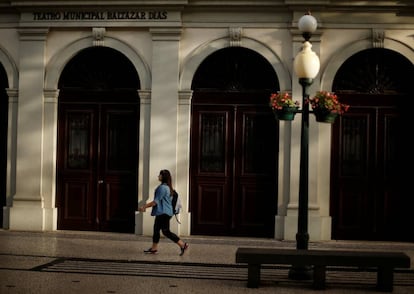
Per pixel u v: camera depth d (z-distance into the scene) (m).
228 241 14.01
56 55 15.02
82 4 14.63
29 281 9.80
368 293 9.40
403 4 14.00
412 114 14.47
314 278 9.62
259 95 14.73
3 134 15.53
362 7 14.12
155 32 14.57
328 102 10.10
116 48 14.77
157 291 9.29
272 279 10.31
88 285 9.60
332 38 14.30
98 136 15.19
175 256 12.28
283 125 14.31
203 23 14.55
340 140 14.52
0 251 12.41
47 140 15.08
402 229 14.45
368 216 14.48
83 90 15.18
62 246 13.15
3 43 15.18
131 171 15.08
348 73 14.62
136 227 14.74
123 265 11.30
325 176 14.33
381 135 14.50
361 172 14.52
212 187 14.82
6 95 15.54
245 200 14.77
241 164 14.78
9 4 14.95
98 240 14.02
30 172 15.04
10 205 15.20
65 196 15.26
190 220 14.73
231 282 10.04
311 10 14.20
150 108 14.68
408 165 14.48
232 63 14.84
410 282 10.31
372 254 9.61
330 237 14.31
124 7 14.62
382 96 14.48
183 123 14.62
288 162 14.33
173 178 14.55
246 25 14.45
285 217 14.17
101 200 15.17
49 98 15.07
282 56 14.39
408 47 14.17
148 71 14.70
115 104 15.13
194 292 9.27
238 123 14.79
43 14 14.92
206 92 14.81
